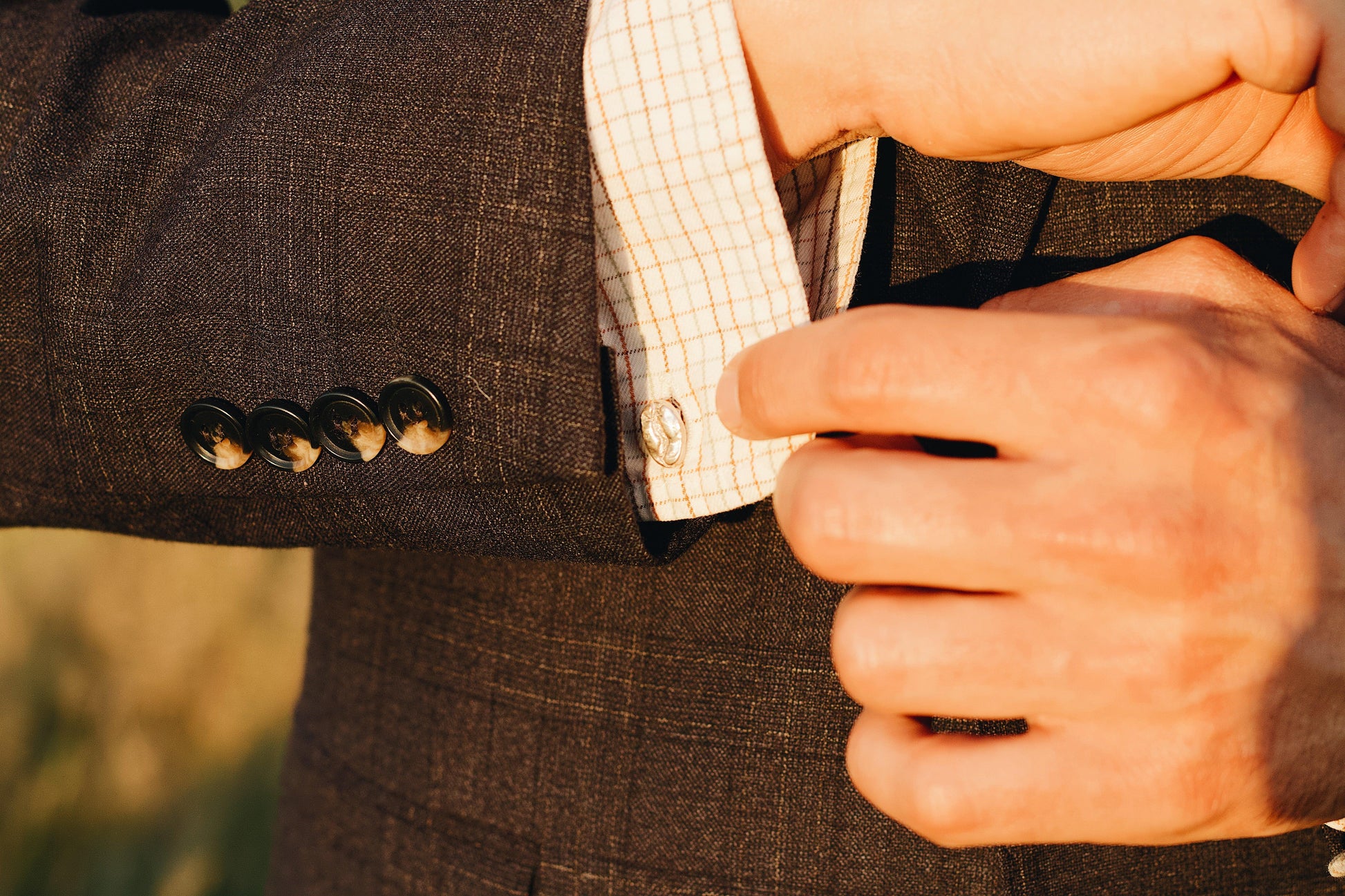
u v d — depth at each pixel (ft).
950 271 1.25
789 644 1.29
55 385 1.20
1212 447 1.01
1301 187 1.15
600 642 1.33
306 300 1.15
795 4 1.11
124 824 3.99
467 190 1.12
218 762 4.20
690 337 1.18
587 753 1.34
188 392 1.18
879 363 1.02
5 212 1.20
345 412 1.16
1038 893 1.27
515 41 1.13
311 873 1.53
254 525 1.24
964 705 1.03
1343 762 1.05
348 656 1.50
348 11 1.19
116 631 4.28
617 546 1.17
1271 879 1.32
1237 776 1.03
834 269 1.21
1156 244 1.26
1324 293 1.11
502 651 1.37
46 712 4.12
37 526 1.31
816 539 1.02
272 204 1.15
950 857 1.28
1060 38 1.05
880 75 1.10
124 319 1.18
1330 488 1.03
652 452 1.20
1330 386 1.05
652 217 1.15
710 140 1.12
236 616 4.44
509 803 1.37
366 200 1.14
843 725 1.28
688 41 1.11
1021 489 1.01
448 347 1.13
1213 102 1.11
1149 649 1.01
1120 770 1.02
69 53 1.25
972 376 1.01
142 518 1.26
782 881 1.30
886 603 1.03
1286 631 1.02
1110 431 1.01
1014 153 1.11
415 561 1.43
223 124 1.18
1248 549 1.01
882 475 1.02
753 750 1.30
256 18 1.23
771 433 1.07
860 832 1.29
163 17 1.33
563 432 1.12
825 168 1.21
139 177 1.19
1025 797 1.03
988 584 1.01
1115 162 1.15
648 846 1.32
